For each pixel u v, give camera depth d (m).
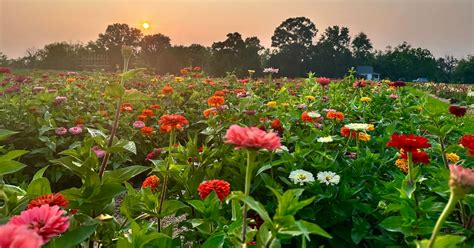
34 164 5.03
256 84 10.12
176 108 7.20
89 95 8.32
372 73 73.25
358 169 2.88
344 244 2.46
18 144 5.09
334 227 2.49
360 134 3.55
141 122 5.57
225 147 3.17
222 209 2.50
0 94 7.56
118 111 2.13
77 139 5.34
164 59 57.56
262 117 4.47
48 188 1.81
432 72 79.25
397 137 1.99
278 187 2.48
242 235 1.38
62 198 1.55
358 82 7.88
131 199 2.25
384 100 6.84
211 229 2.11
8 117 5.32
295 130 4.30
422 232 1.79
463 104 8.14
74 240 1.47
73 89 8.46
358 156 3.10
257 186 2.69
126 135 5.75
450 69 82.50
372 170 3.07
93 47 55.47
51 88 9.55
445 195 2.05
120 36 62.06
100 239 1.99
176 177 2.64
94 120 6.01
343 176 2.75
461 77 71.94
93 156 1.95
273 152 2.76
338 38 75.12
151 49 62.56
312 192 2.49
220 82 11.30
